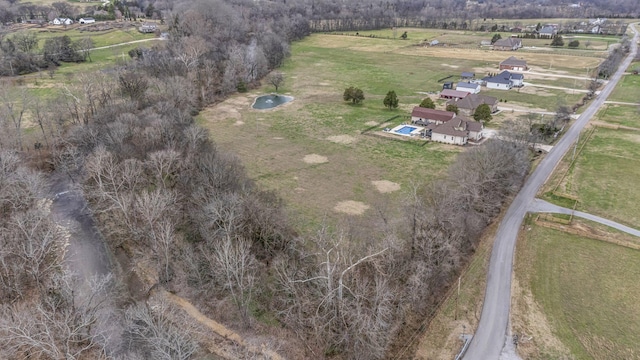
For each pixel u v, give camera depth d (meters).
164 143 66.56
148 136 66.50
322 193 68.06
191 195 54.47
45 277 46.19
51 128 79.00
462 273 49.94
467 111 105.94
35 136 80.31
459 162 65.31
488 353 39.53
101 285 41.12
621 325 42.78
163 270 48.12
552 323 42.97
